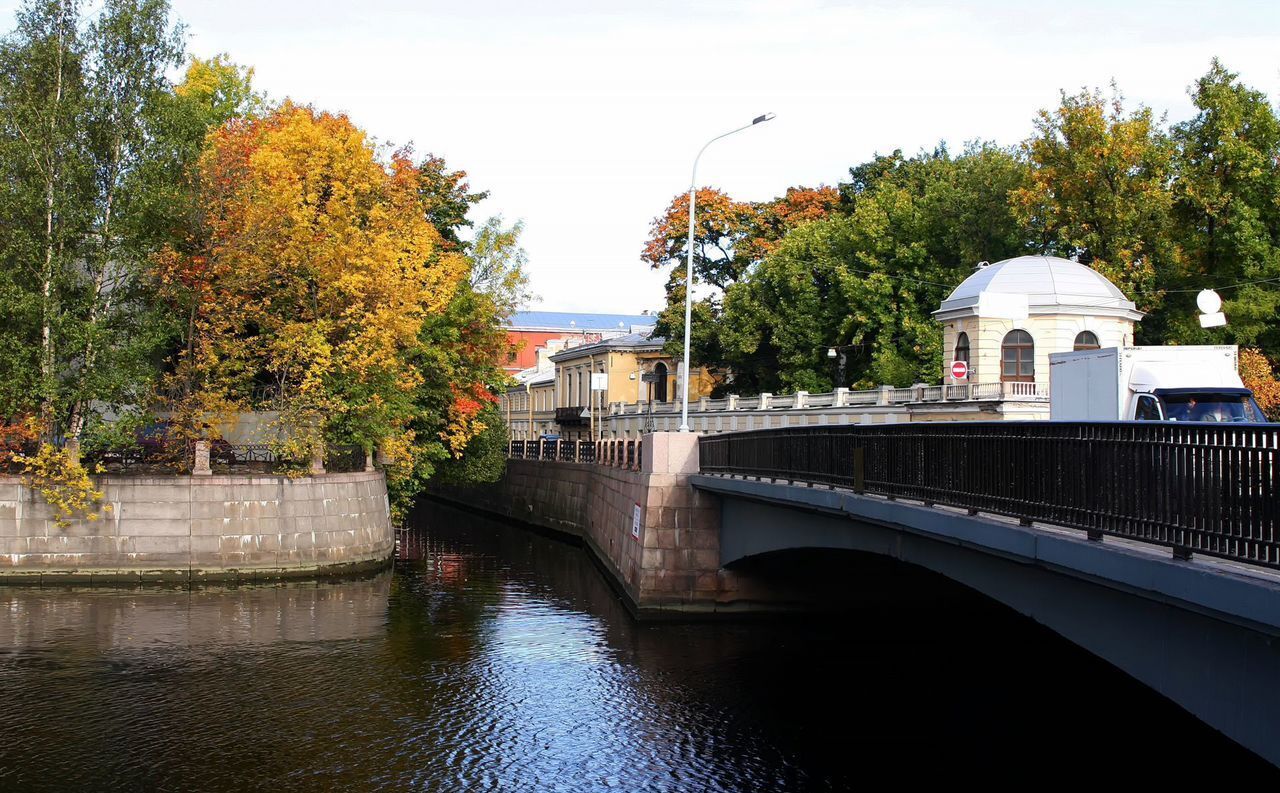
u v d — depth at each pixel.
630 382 76.12
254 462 30.91
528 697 16.83
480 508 54.53
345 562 30.20
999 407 37.75
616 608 24.64
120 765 13.73
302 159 31.36
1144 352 21.75
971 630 22.47
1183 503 8.18
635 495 25.27
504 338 40.00
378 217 31.91
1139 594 8.47
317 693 17.03
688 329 24.92
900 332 50.38
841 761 13.81
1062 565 9.50
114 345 28.67
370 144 33.00
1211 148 40.09
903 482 13.66
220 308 29.27
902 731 15.12
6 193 27.17
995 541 10.74
